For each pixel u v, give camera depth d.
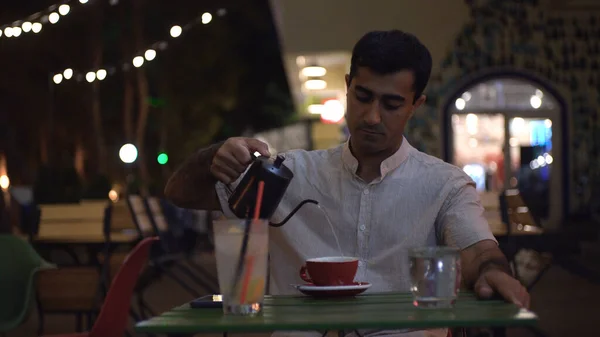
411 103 2.56
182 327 1.77
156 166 33.56
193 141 33.69
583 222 14.53
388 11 14.01
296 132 20.34
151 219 7.34
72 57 30.28
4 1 27.34
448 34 15.28
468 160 15.79
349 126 2.64
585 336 6.71
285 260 2.75
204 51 31.69
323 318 1.84
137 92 32.03
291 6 13.34
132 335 6.68
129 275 3.46
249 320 1.84
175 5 31.52
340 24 13.31
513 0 15.47
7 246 4.16
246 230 1.93
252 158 2.44
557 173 15.97
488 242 2.51
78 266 5.95
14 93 30.70
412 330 2.52
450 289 1.99
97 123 28.33
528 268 6.88
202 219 16.95
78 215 6.88
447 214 2.64
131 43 30.53
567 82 15.71
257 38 34.94
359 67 2.53
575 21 15.60
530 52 15.55
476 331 5.73
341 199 2.72
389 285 2.66
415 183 2.70
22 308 4.13
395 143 2.70
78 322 5.90
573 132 15.84
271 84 35.38
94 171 28.80
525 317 1.78
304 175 2.77
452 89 15.46
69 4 12.01
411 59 2.51
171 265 8.02
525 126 15.84
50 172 14.31
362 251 2.68
